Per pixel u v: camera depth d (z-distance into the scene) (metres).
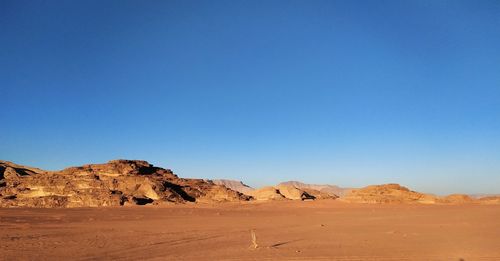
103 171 124.94
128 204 101.62
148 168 134.62
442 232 40.28
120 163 130.75
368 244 31.69
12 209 89.75
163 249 29.56
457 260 23.95
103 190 109.31
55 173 127.00
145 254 27.30
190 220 60.69
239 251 28.05
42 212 80.75
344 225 49.56
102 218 66.56
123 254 27.41
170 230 44.94
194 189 126.38
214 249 29.27
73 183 116.06
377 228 45.25
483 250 27.91
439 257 25.05
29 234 41.59
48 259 25.70
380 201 94.12
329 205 92.81
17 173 141.50
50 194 112.25
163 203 103.56
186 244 32.28
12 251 29.17
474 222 50.78
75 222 58.88
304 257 25.17
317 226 48.44
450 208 79.69
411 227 45.97
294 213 75.56
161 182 119.12
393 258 24.77
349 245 31.11
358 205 89.56
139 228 47.78
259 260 24.19
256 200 119.44
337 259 24.47
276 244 31.98
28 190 116.75
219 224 52.81
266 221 57.22
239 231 43.19
